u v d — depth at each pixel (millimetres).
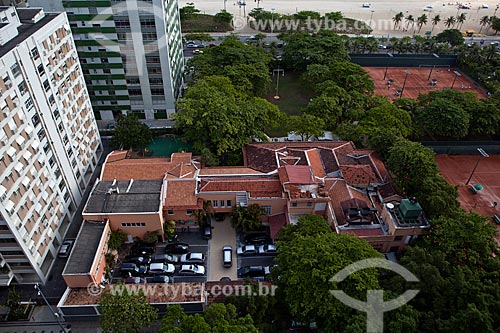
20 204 43344
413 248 45500
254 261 53094
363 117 74125
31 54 45781
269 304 42625
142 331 44031
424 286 40469
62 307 43344
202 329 36219
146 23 67875
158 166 59406
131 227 52438
